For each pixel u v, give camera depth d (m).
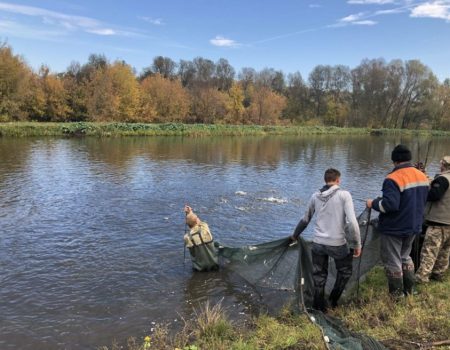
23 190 15.40
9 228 10.60
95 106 59.81
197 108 74.69
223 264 8.16
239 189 17.00
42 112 60.88
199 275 7.88
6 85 50.06
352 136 70.38
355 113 92.25
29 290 7.06
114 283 7.44
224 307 6.66
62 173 19.44
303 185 18.47
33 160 23.69
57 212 12.35
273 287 7.28
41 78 61.62
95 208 12.94
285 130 68.62
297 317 5.88
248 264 7.66
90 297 6.87
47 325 5.96
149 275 7.84
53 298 6.80
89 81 66.12
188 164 24.45
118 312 6.40
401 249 5.94
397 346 4.61
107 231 10.55
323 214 5.83
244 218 12.30
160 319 6.22
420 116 89.19
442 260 6.44
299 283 6.22
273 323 5.74
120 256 8.80
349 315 5.61
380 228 5.88
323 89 101.31
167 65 105.62
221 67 102.31
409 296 5.82
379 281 6.82
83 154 27.44
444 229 6.19
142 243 9.67
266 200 14.91
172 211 12.84
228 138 52.88
